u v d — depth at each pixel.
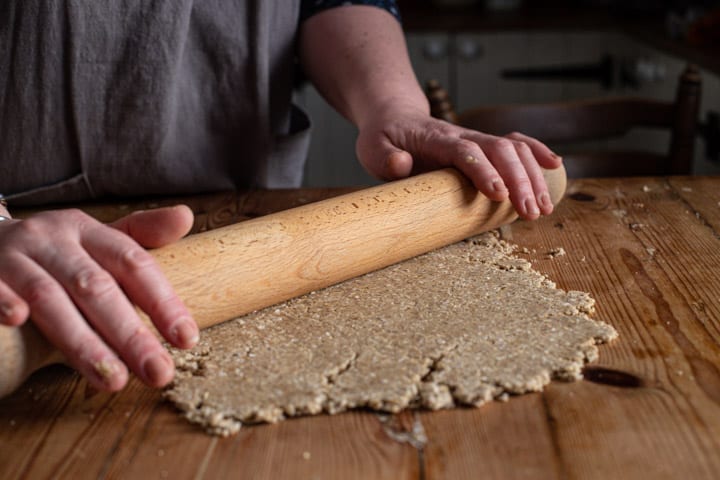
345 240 0.75
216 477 0.50
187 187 1.13
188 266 0.65
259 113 1.13
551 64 2.85
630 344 0.65
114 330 0.56
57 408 0.59
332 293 0.75
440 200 0.84
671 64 2.57
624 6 2.91
